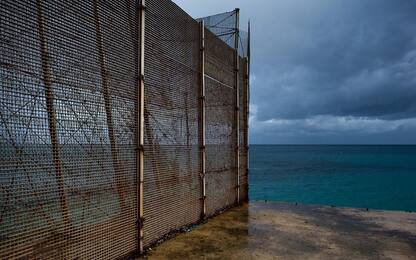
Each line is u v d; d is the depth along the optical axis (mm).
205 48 5465
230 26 6844
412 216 5938
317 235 4633
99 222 3061
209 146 5598
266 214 5984
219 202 6031
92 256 2967
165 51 4281
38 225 2447
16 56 2309
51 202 2541
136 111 3635
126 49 3516
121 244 3381
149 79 3891
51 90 2568
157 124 4043
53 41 2609
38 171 2438
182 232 4641
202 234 4586
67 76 2727
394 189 19375
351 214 6074
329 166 40031
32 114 2398
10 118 2246
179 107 4602
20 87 2324
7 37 2252
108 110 3195
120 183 3344
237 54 6879
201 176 5262
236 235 4578
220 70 6113
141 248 3662
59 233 2621
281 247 4082
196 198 5129
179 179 4598
